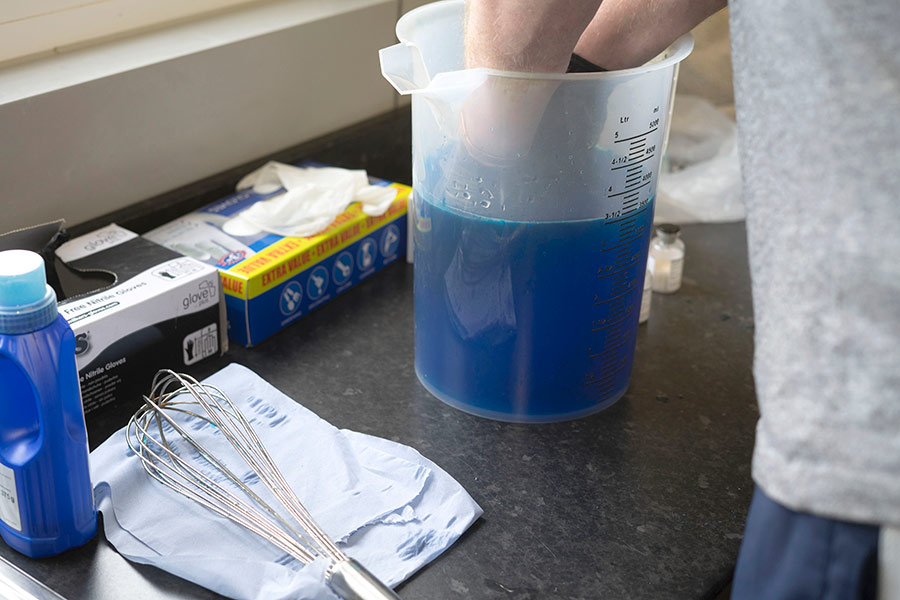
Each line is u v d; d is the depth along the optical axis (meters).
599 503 0.71
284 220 0.94
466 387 0.79
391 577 0.62
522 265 0.70
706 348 0.92
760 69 0.45
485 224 0.69
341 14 1.09
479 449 0.76
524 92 0.63
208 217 0.96
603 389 0.81
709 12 0.67
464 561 0.65
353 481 0.71
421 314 0.80
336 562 0.59
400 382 0.85
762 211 0.46
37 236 0.80
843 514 0.43
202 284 0.82
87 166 0.90
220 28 1.02
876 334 0.42
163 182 0.97
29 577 0.62
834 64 0.42
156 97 0.93
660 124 0.71
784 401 0.45
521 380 0.77
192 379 0.75
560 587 0.63
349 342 0.91
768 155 0.45
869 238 0.41
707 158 1.23
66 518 0.63
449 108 0.66
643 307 0.94
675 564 0.66
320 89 1.10
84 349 0.74
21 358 0.57
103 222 0.92
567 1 0.57
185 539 0.65
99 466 0.71
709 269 1.07
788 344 0.44
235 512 0.67
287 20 1.05
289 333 0.91
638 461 0.76
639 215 0.73
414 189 0.76
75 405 0.61
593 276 0.73
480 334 0.75
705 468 0.76
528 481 0.73
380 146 1.20
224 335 0.87
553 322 0.74
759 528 0.47
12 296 0.56
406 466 0.72
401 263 1.06
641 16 0.67
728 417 0.82
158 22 1.01
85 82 0.86
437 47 0.75
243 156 1.05
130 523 0.66
